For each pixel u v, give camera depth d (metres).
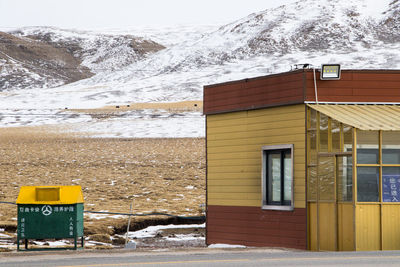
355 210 29.56
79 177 117.56
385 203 30.02
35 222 31.83
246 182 36.59
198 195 96.94
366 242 29.70
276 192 34.91
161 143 160.75
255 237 35.78
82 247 33.34
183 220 64.50
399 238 30.09
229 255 24.98
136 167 129.12
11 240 43.47
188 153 146.62
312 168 32.53
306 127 32.81
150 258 23.86
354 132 29.67
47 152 148.38
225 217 37.94
